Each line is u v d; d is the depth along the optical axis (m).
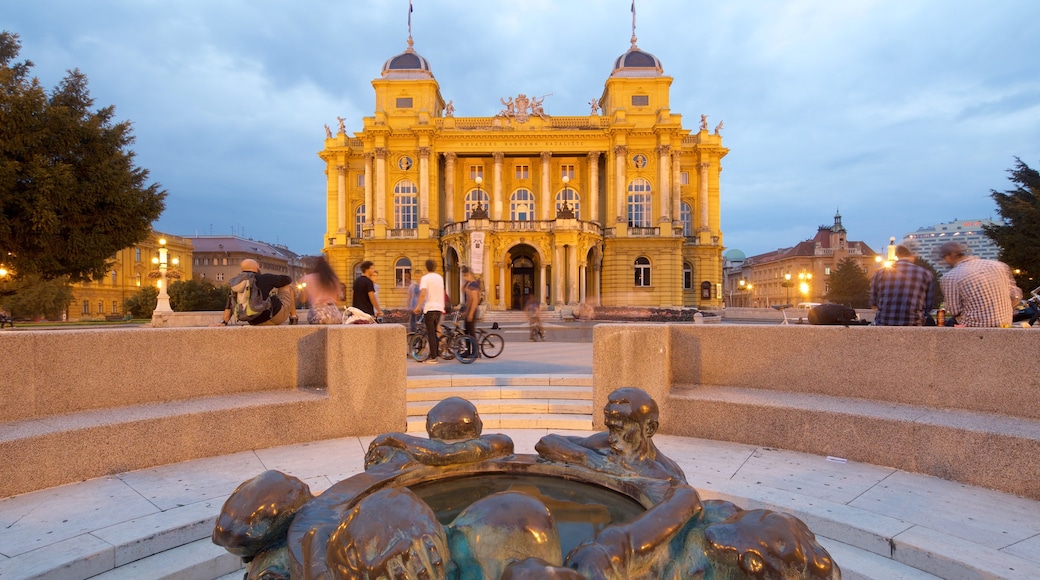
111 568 3.00
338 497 2.01
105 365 4.90
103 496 3.83
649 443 2.40
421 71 46.84
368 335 5.64
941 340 4.86
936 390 4.87
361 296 9.53
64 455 4.08
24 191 19.44
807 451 4.89
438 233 45.38
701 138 48.66
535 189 46.75
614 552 1.57
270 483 2.00
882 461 4.50
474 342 9.96
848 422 4.69
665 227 44.31
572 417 6.32
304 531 1.79
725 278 126.38
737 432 5.27
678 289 44.91
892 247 14.02
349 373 5.58
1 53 22.31
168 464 4.59
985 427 4.11
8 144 19.02
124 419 4.46
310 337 6.14
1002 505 3.65
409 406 6.47
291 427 5.28
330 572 1.49
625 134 44.81
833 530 3.39
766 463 4.60
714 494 3.86
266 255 97.25
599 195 46.81
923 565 2.99
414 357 10.70
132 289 70.25
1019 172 31.84
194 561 3.09
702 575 1.77
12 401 4.40
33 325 31.33
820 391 5.58
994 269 5.64
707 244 47.94
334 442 5.37
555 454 2.45
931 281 6.28
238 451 4.98
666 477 2.26
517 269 47.69
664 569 1.76
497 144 45.19
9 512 3.52
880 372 5.21
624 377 5.76
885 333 5.19
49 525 3.31
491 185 46.81
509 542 1.49
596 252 43.75
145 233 23.36
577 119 46.38
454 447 2.39
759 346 5.95
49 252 20.42
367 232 45.66
